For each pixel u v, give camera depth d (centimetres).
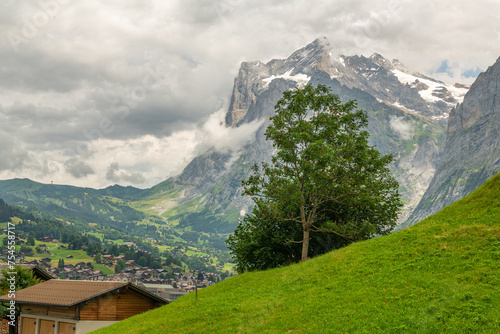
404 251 3250
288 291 3294
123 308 4878
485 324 2094
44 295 4884
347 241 5378
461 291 2416
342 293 2881
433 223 3634
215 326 2936
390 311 2431
